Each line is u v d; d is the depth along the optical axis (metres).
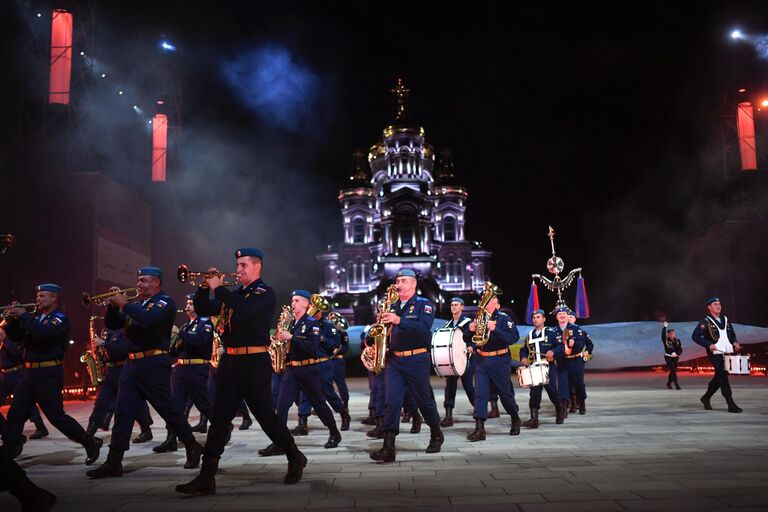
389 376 6.89
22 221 23.91
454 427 9.87
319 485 5.52
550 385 9.89
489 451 7.27
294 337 7.70
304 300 7.98
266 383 5.53
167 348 6.55
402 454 7.16
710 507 4.52
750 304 35.25
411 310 6.93
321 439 8.72
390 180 73.44
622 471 5.91
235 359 5.48
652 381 23.72
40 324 6.67
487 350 8.48
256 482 5.72
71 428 6.82
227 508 4.73
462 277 71.25
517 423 8.66
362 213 74.94
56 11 24.58
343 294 69.69
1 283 23.06
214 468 5.31
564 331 11.09
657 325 28.64
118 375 8.48
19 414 6.78
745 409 11.71
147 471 6.42
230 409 5.47
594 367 27.56
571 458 6.69
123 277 26.38
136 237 27.89
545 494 5.00
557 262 14.21
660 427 9.22
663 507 4.52
